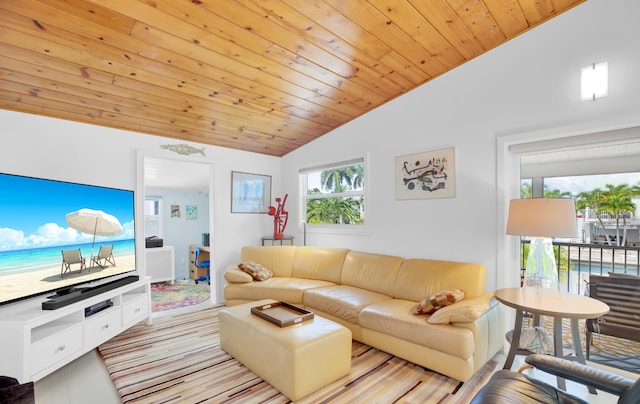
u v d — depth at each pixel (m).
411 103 3.39
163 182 5.63
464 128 2.98
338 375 2.22
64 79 2.46
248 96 3.12
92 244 2.84
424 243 3.26
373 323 2.58
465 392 2.09
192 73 2.63
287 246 4.25
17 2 1.77
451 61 2.94
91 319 2.49
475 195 2.90
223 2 1.97
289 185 4.89
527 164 2.76
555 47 2.48
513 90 2.69
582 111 2.35
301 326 2.30
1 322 1.95
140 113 3.15
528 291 2.34
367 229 3.79
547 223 2.12
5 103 2.64
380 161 3.67
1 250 2.09
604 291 2.37
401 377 2.27
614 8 2.24
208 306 4.07
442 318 2.22
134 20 2.01
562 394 1.42
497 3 2.25
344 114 3.81
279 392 2.08
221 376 2.28
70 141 3.09
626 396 1.21
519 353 2.13
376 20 2.26
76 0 1.81
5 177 2.13
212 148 4.24
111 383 2.21
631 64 2.17
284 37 2.34
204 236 5.96
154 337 2.99
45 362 2.09
